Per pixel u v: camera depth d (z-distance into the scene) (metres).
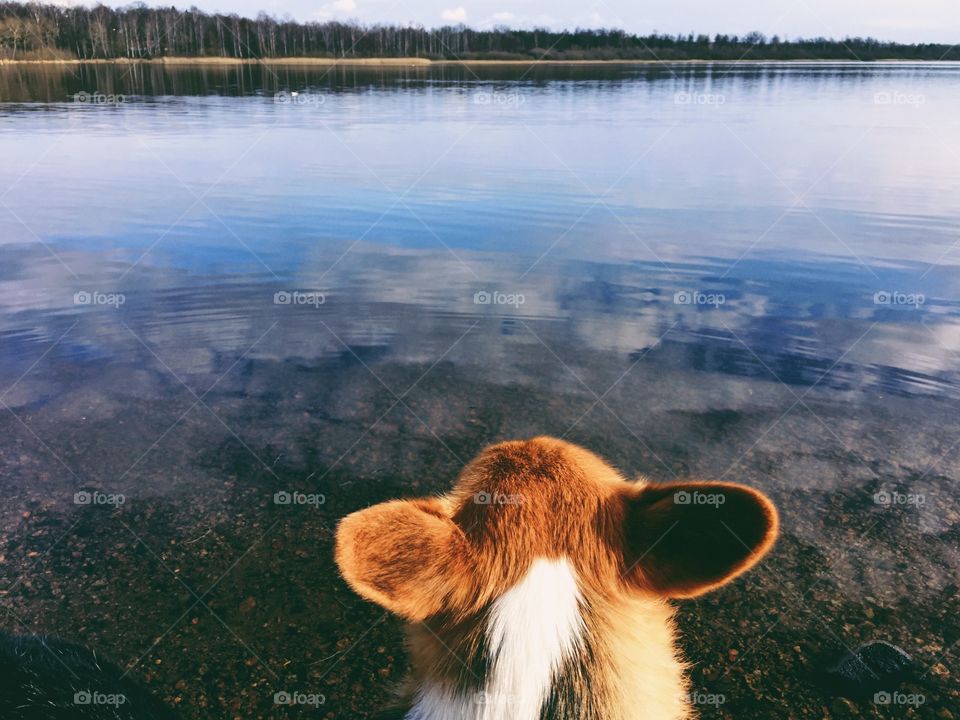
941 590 3.25
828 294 6.59
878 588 3.27
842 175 11.70
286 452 4.33
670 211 9.38
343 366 5.34
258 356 5.49
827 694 2.74
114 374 5.23
